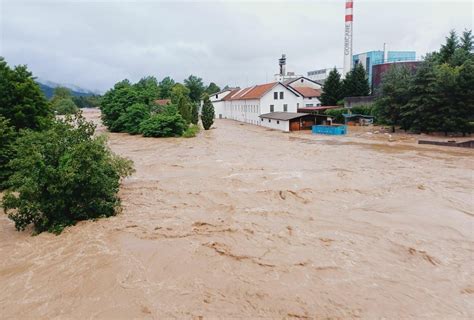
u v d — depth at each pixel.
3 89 19.61
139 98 46.34
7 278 8.84
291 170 20.30
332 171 19.81
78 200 12.40
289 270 8.94
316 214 13.00
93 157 12.37
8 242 11.05
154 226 11.95
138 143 35.28
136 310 7.40
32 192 11.18
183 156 26.33
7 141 16.95
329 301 7.64
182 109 47.06
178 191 16.23
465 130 34.81
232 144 33.12
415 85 36.06
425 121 36.19
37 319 7.20
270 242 10.59
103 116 49.25
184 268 9.11
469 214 12.82
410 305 7.50
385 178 18.20
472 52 48.34
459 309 7.38
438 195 15.06
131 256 9.78
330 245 10.34
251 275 8.73
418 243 10.44
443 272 8.86
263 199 14.83
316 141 34.59
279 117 47.34
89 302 7.73
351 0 64.56
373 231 11.35
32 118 20.19
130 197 15.43
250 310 7.36
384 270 8.95
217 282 8.43
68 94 121.75
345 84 59.69
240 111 66.62
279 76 85.38
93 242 10.74
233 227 11.74
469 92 32.91
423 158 24.11
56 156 12.16
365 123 47.50
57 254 10.05
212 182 17.75
